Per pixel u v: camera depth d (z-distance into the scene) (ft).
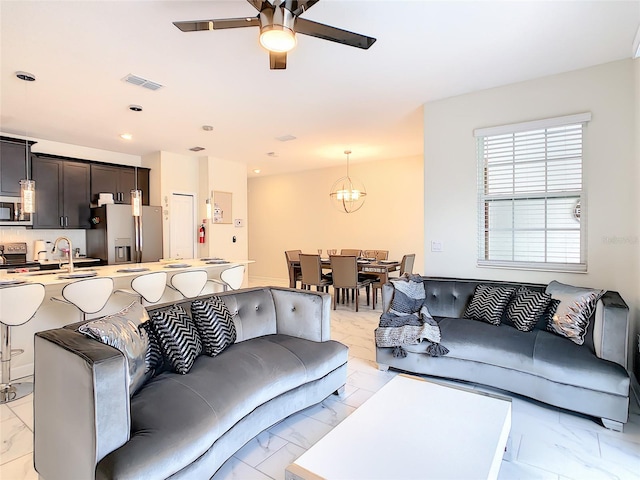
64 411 4.98
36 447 5.57
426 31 8.10
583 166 10.11
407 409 5.87
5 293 8.61
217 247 21.80
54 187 17.01
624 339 7.50
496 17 7.57
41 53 8.86
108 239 17.35
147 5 7.05
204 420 5.49
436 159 12.50
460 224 12.07
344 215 25.08
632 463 6.36
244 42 8.48
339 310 19.01
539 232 10.90
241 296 9.39
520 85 10.93
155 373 6.73
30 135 16.24
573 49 8.95
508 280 11.25
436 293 11.35
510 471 6.19
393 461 4.53
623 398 7.20
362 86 11.22
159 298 12.24
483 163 11.79
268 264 29.60
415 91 11.65
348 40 6.85
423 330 9.70
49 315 10.85
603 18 7.61
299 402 7.73
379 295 23.16
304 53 9.05
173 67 9.75
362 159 22.88
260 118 14.25
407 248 22.48
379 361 10.62
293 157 22.02
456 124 12.10
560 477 6.04
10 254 16.15
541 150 10.78
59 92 11.30
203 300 8.44
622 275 9.53
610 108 9.68
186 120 14.39
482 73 10.34
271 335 9.39
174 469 4.90
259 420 6.81
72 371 4.81
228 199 22.65
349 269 18.57
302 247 27.35
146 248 18.84
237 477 6.10
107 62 9.39
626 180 9.48
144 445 4.74
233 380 6.57
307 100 12.35
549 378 7.95
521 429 7.46
